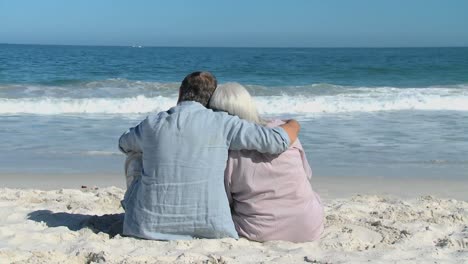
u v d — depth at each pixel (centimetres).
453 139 1111
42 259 357
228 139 390
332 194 690
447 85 2512
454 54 8269
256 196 399
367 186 740
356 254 386
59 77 2750
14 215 479
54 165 859
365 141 1086
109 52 7306
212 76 416
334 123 1323
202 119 388
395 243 420
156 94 1866
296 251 385
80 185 728
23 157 913
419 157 942
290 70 3484
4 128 1190
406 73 3238
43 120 1316
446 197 686
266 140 381
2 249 376
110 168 845
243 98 402
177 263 348
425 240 430
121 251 373
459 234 447
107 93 1869
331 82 2733
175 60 4988
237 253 373
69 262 356
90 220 458
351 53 8856
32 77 2711
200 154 385
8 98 1642
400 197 675
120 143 414
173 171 385
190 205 385
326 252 390
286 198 401
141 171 404
